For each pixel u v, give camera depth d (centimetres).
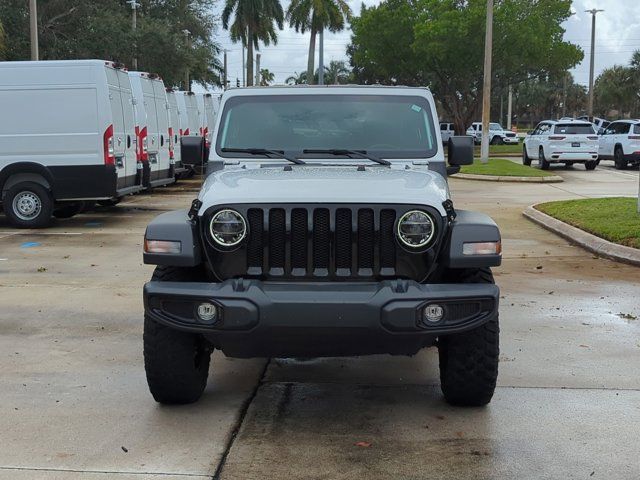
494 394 530
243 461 425
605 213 1312
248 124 593
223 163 577
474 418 488
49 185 1323
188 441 451
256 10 5278
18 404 509
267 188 474
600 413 495
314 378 570
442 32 3891
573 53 4125
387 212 456
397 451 439
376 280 457
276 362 609
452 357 480
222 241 455
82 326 702
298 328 432
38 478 402
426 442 451
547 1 3994
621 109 8325
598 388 541
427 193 471
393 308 430
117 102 1368
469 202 1745
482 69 4166
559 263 1014
